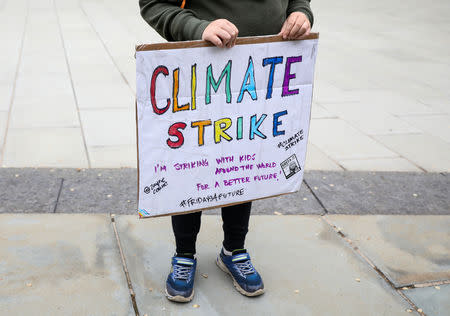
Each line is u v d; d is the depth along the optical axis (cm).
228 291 236
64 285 231
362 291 241
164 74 181
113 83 596
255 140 208
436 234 295
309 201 326
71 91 554
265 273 251
